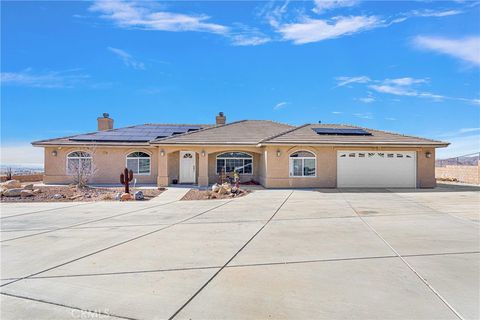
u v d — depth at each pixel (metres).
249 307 3.79
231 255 5.97
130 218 10.20
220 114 29.17
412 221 9.38
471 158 30.53
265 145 20.14
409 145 19.91
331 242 6.91
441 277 4.74
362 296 4.07
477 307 3.74
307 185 20.50
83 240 7.23
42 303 3.95
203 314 3.62
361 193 17.44
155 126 27.42
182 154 23.39
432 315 3.54
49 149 22.88
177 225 8.98
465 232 7.85
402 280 4.62
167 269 5.20
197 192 17.92
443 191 18.48
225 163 23.50
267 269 5.17
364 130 23.27
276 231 8.09
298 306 3.80
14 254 6.12
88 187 19.42
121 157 23.19
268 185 20.33
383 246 6.54
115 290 4.34
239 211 11.51
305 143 19.72
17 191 16.25
